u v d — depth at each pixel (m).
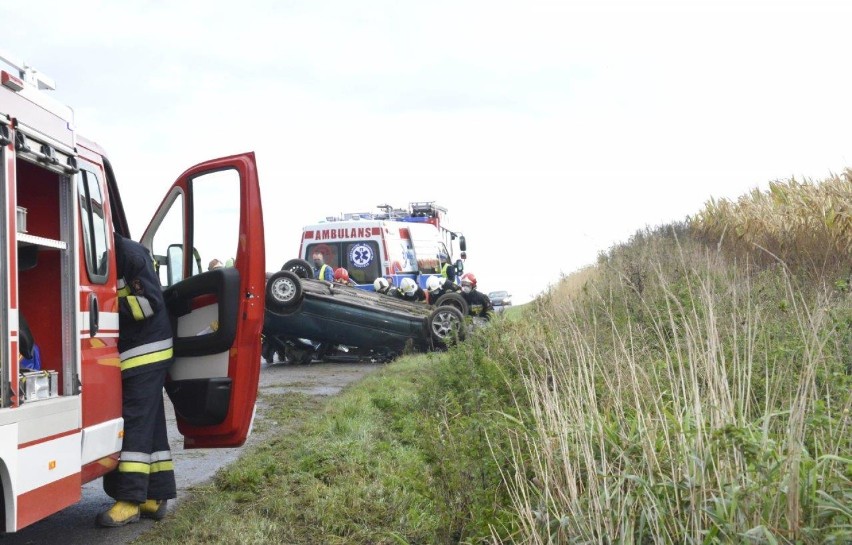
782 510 3.86
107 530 6.60
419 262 25.11
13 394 4.79
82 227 6.05
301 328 18.92
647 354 7.29
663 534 4.13
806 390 4.58
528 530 4.66
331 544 5.86
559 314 10.49
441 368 10.92
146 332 6.77
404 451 8.27
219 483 7.88
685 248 15.52
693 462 4.27
